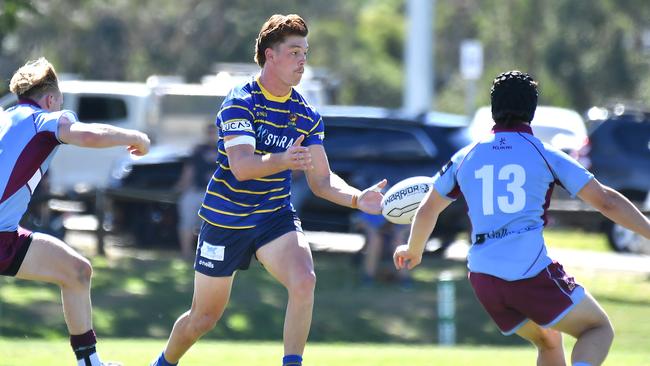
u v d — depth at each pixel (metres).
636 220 20.45
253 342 48.09
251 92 22.69
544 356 22.20
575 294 20.45
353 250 66.00
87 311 23.45
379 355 34.62
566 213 69.31
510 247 20.53
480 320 51.47
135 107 87.06
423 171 63.31
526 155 20.73
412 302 53.78
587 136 74.81
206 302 23.38
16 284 57.44
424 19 91.38
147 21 198.38
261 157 21.73
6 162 22.53
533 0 186.88
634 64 181.50
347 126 64.50
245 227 22.81
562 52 180.75
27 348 35.91
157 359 24.34
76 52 182.12
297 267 22.41
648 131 74.25
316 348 39.19
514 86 20.97
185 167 65.19
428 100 91.88
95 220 71.62
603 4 176.38
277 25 22.42
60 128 22.55
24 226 62.72
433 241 63.00
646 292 57.16
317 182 23.78
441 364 31.97
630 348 45.25
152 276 58.47
